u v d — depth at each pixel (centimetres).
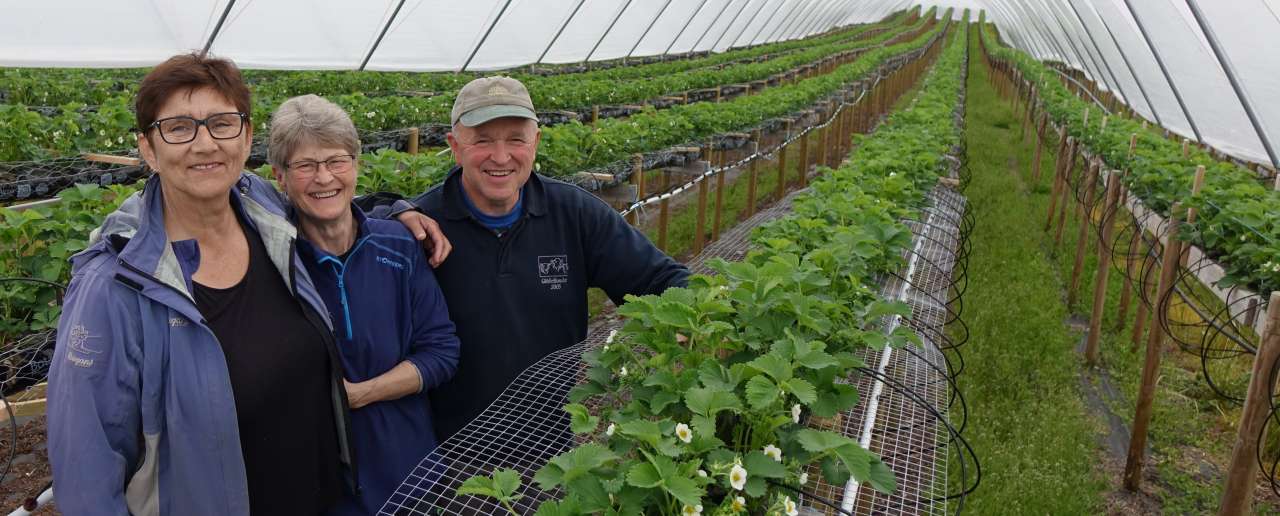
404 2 1253
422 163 613
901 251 500
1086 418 639
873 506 255
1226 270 562
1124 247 1064
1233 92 812
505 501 202
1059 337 750
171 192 225
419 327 295
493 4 1450
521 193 336
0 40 817
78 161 691
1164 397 669
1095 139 1093
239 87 224
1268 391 371
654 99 1572
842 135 1761
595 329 376
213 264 234
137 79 1306
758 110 1190
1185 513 533
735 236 625
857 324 352
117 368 212
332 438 262
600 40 2062
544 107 1283
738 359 280
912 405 320
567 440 277
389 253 285
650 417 249
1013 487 500
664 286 356
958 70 2717
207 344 224
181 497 228
